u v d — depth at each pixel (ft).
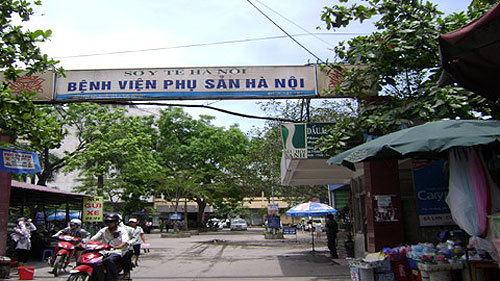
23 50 24.59
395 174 32.81
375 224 32.09
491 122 18.52
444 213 30.58
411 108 27.22
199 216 156.87
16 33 24.18
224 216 206.90
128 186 115.14
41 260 49.37
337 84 33.30
